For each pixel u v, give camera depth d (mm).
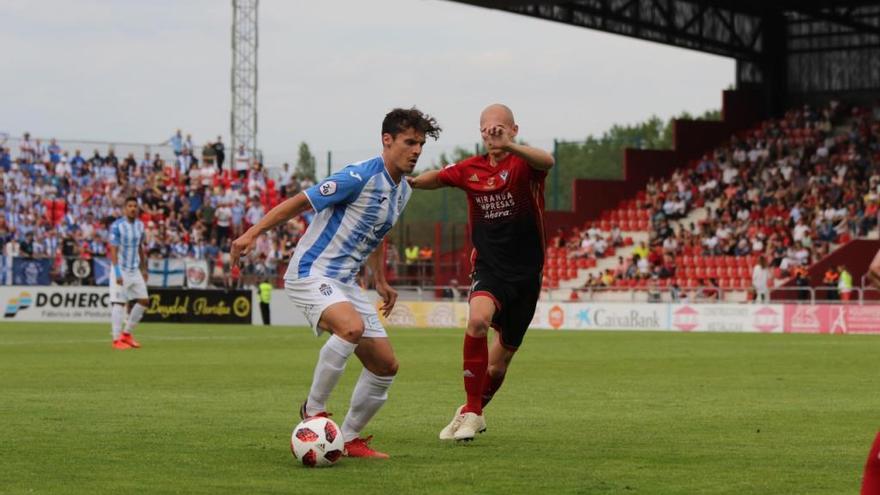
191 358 43281
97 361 41125
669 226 95438
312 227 18016
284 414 23969
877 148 96000
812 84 109000
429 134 18094
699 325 78688
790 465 17344
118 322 49906
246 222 97438
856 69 107000
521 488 15109
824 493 14984
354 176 17641
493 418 23781
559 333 71750
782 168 98438
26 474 15984
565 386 32000
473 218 20438
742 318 77438
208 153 101625
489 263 20203
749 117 109750
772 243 87625
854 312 73875
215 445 19062
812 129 101750
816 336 67500
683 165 106562
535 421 23234
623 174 105812
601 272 93125
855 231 86250
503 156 20062
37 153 95375
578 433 21234
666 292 84562
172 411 24484
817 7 104188
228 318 85062
